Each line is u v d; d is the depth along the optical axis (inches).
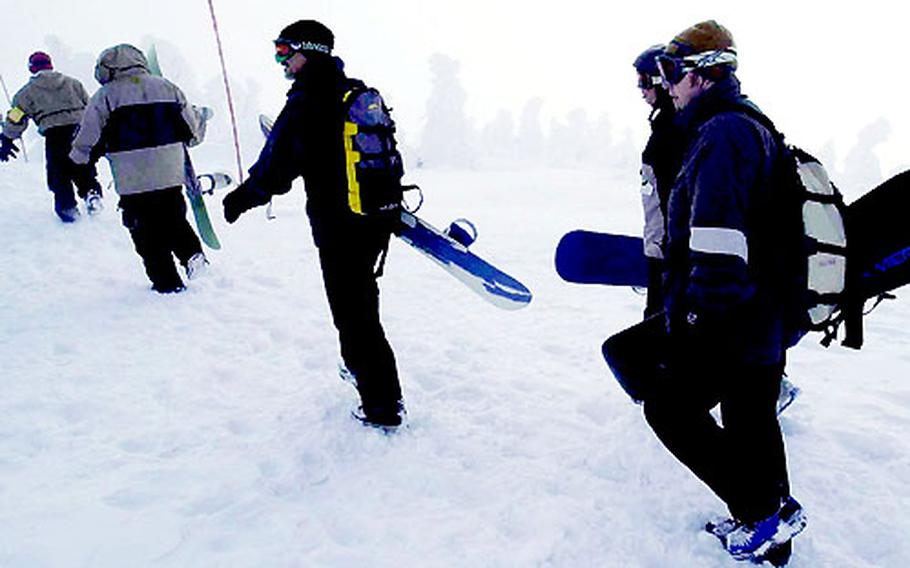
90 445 97.6
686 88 67.6
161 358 132.3
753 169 61.1
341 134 90.7
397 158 98.0
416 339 149.6
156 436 101.0
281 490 87.8
